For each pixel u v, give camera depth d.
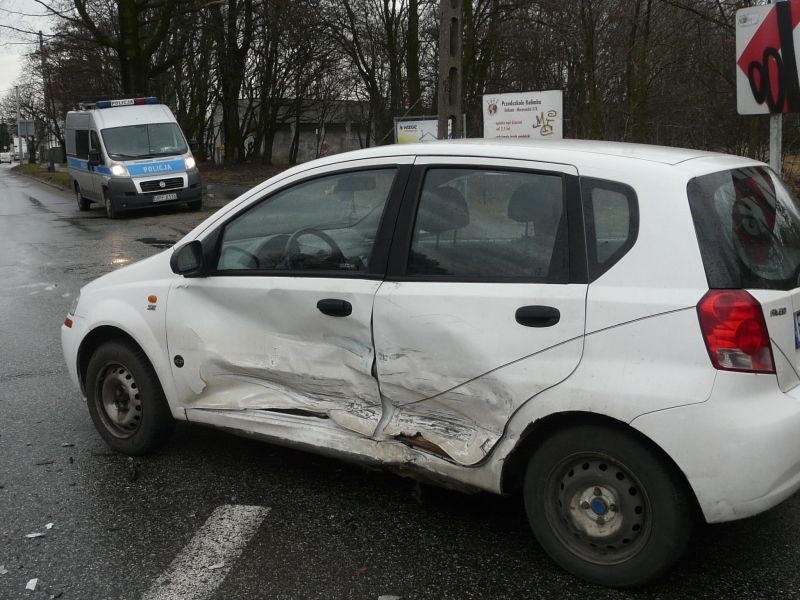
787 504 3.95
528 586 3.26
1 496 4.20
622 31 19.06
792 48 5.47
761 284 3.07
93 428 5.22
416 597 3.19
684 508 3.06
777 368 3.03
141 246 14.68
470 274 3.47
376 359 3.69
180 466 4.58
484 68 28.47
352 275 3.78
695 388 2.94
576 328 3.17
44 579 3.38
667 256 3.06
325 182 3.98
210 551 3.59
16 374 6.53
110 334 4.76
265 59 37.94
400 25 31.00
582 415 3.20
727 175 3.32
